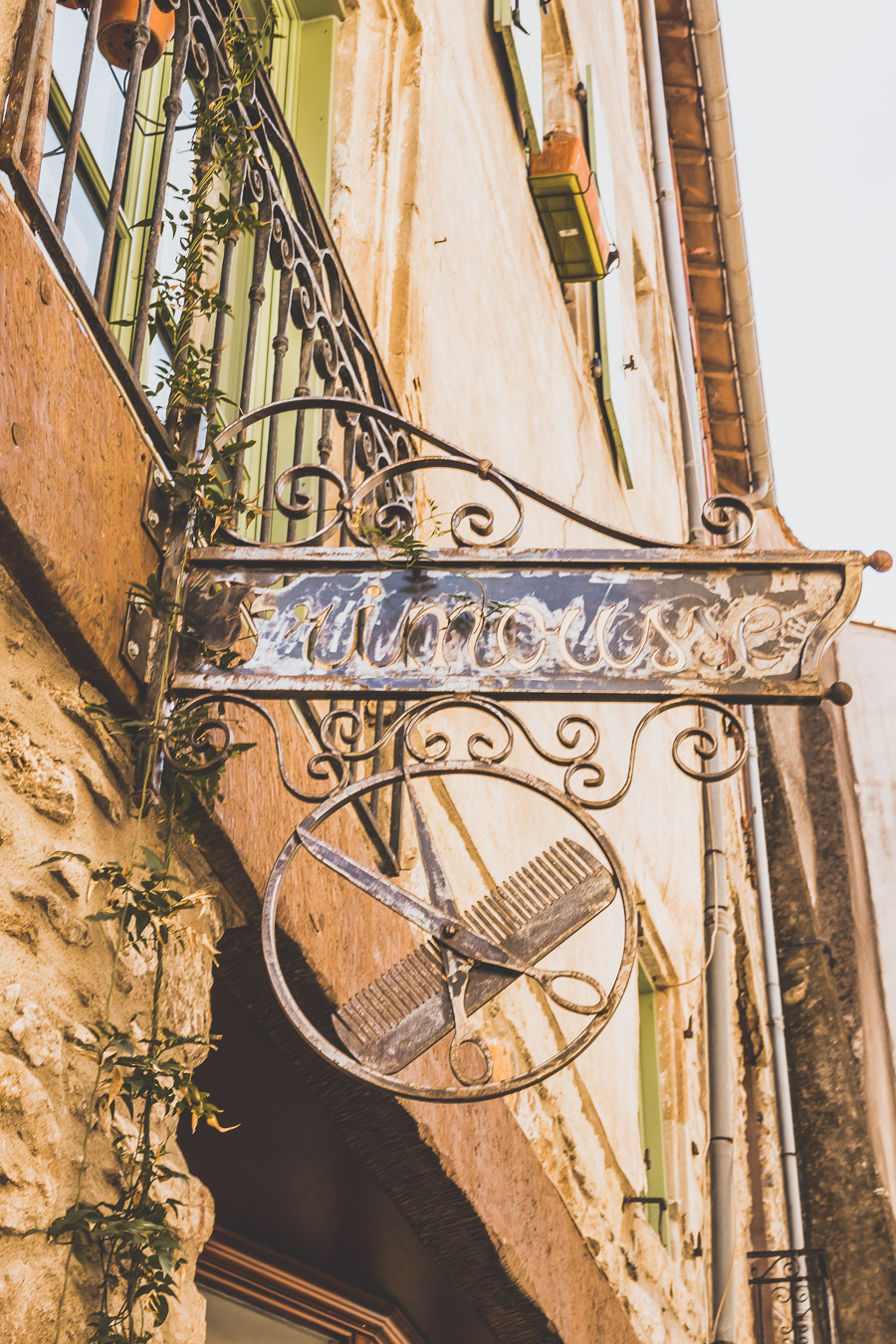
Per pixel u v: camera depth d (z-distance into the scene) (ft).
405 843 12.23
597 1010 6.64
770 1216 33.24
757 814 37.27
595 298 25.03
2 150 6.30
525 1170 12.64
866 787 50.03
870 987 46.52
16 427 6.12
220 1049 9.43
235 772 8.05
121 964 6.82
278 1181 11.05
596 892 6.97
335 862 7.05
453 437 15.33
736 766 7.09
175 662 7.48
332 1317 12.71
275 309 12.95
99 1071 6.25
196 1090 6.57
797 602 7.45
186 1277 7.00
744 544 7.59
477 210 17.94
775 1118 34.58
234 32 9.01
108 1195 6.38
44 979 6.17
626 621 7.50
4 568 6.32
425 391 14.60
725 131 36.42
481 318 17.37
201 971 7.68
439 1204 11.07
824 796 49.67
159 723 7.21
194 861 7.80
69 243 9.14
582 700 7.37
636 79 35.12
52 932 6.30
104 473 6.98
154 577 7.23
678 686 7.29
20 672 6.41
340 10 15.46
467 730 14.71
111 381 7.18
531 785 7.13
